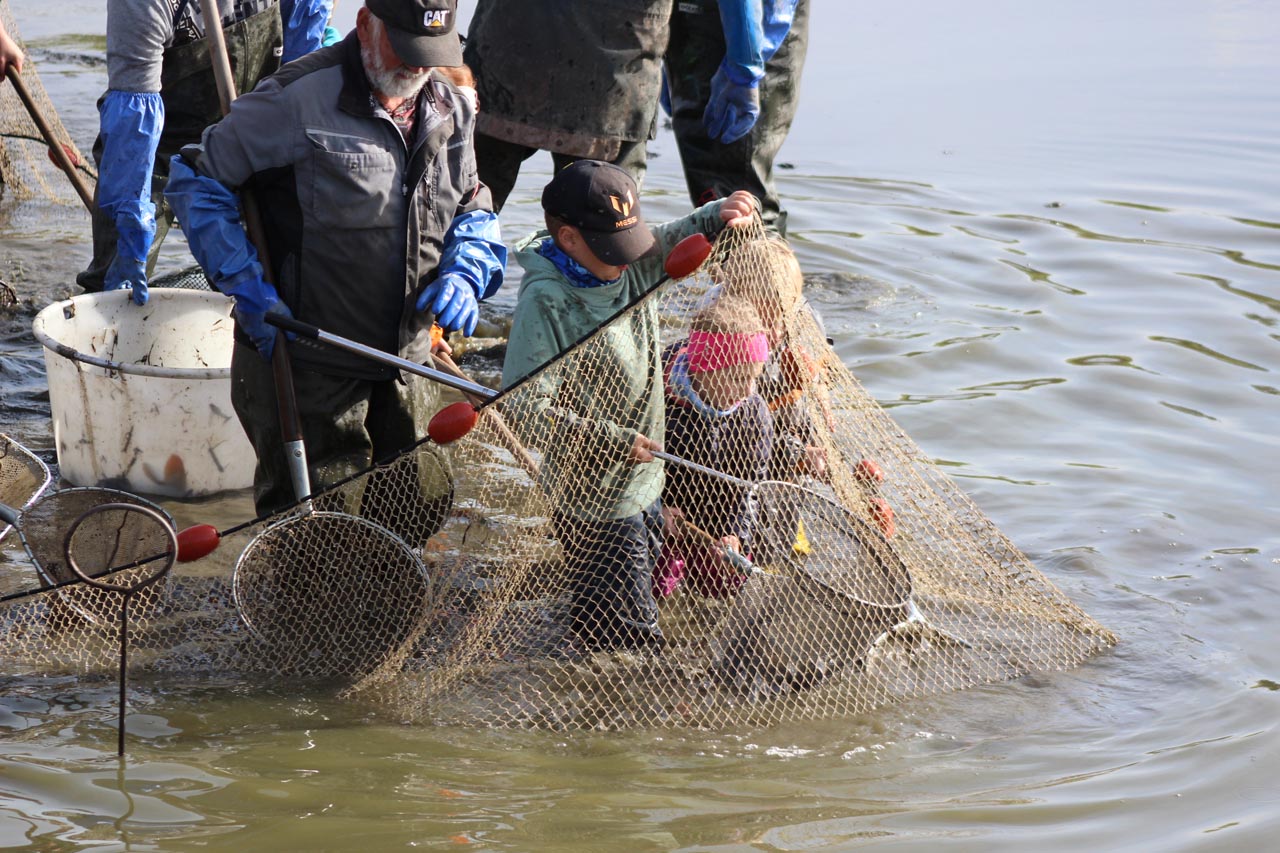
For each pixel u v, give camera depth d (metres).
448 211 9.51
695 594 9.45
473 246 9.52
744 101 14.06
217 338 12.76
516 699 8.92
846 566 9.32
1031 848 7.30
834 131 22.94
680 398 9.43
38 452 12.26
